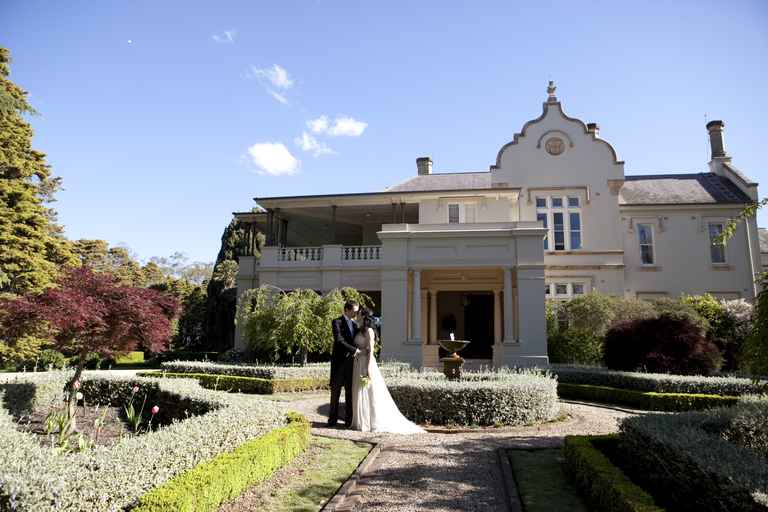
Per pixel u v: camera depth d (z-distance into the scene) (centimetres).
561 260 2383
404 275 1961
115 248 5522
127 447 452
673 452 454
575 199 2450
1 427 516
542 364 1800
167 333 887
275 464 575
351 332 885
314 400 1199
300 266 2205
